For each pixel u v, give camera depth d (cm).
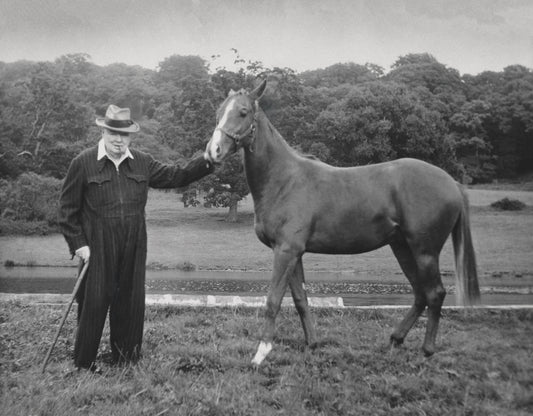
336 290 1112
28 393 318
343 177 429
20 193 1928
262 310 633
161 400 320
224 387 346
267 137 423
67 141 2277
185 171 419
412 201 409
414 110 1852
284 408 309
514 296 994
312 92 1928
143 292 400
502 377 362
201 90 1992
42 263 1622
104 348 450
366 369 387
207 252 1602
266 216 425
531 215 1523
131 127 386
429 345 413
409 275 451
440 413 303
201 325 559
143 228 401
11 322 543
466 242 418
